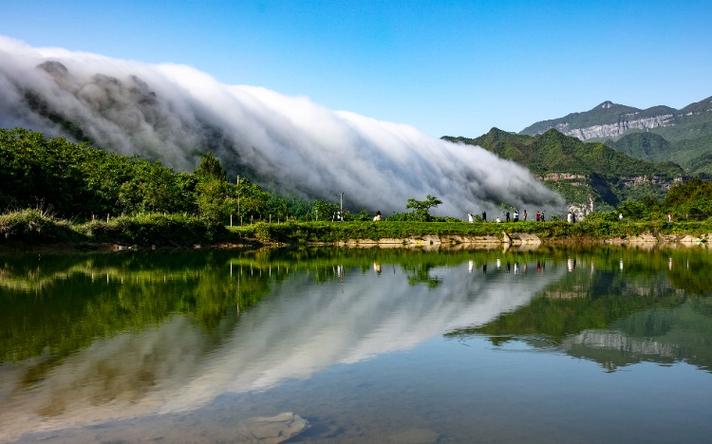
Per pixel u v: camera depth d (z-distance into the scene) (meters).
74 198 64.94
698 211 88.12
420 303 20.75
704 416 9.30
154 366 12.14
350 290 24.34
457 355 13.12
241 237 66.75
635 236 72.81
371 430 8.62
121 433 8.56
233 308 19.53
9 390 10.60
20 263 37.22
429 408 9.60
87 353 13.22
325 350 13.55
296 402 9.89
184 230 59.94
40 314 18.19
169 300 21.27
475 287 25.27
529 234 72.12
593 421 9.07
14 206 54.88
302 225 70.75
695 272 31.44
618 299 21.47
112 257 43.78
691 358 12.80
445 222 75.81
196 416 9.25
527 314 18.36
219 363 12.40
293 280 28.27
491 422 8.98
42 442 8.30
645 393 10.42
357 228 71.69
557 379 11.25
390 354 13.23
